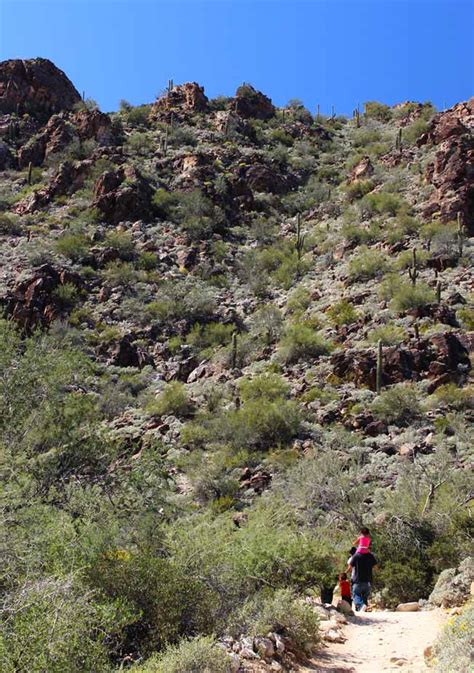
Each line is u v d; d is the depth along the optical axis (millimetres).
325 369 31531
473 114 68312
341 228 50906
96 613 6551
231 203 57375
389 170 59625
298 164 68500
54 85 73875
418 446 23969
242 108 81562
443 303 35656
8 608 6160
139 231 50625
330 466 19062
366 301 38375
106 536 9555
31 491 10484
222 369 34750
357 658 7555
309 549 11281
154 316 40906
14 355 13367
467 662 6094
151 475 12633
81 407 13016
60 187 56094
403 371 29844
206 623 8219
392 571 12562
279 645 7250
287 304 41188
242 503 21625
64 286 40969
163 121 74625
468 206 46594
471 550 13227
